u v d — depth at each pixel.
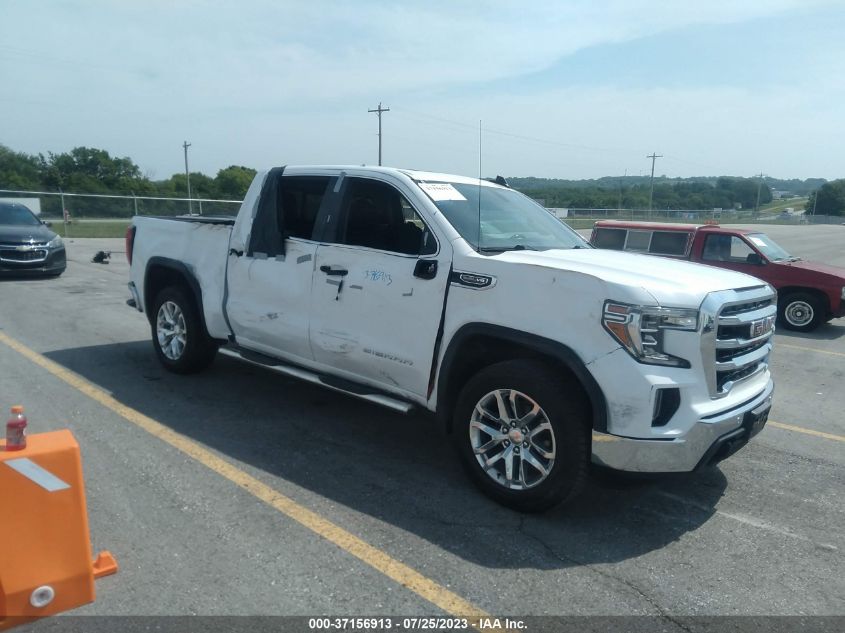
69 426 5.29
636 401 3.63
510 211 5.24
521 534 3.88
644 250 13.66
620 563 3.62
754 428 4.19
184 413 5.68
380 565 3.49
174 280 6.74
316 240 5.16
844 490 4.74
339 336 4.93
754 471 5.04
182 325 6.56
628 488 4.38
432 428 5.58
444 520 4.00
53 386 6.32
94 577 3.00
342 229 5.05
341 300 4.91
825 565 3.70
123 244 23.58
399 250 4.94
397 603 3.19
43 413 5.57
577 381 3.92
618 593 3.34
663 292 3.71
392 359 4.63
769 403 4.39
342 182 5.15
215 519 3.90
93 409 5.71
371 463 4.81
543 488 3.94
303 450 4.99
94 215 31.58
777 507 4.42
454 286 4.29
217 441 5.09
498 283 4.09
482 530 3.90
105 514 3.91
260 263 5.54
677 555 3.74
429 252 4.50
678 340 3.70
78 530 2.78
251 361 5.67
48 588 2.72
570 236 5.44
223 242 5.95
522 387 3.94
